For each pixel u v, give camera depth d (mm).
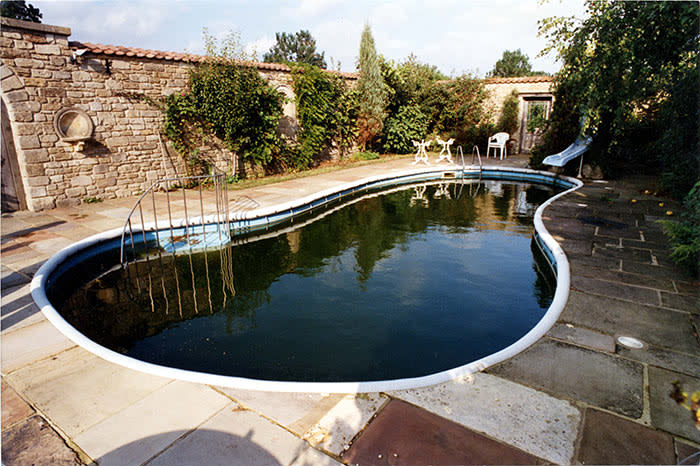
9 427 2162
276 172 11320
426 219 7570
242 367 3059
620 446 1955
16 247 5262
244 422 2158
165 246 6004
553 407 2240
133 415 2238
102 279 4836
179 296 4344
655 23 6797
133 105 8133
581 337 2971
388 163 13719
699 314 3281
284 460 1891
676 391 2361
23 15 15250
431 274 4902
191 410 2271
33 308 3596
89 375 2631
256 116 9906
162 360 3156
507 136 13930
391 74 14523
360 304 4117
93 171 7754
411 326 3662
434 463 1855
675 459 1874
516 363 2660
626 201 7422
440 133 16500
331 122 12617
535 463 1858
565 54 8242
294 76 11016
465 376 2523
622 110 8102
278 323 3736
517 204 8750
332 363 3105
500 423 2117
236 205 7578
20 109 6754
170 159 8891
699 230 4094
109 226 6176
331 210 8289
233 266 5238
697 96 6750
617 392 2361
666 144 7770
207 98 8789
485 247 5918
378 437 2023
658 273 4133
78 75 7355
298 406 2279
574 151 10086
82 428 2146
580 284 3895
